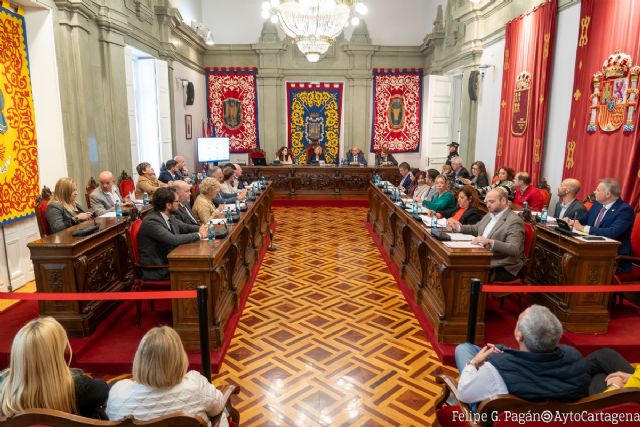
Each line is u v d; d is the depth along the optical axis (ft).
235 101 42.55
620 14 16.14
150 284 12.90
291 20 22.57
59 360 5.79
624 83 15.99
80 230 12.90
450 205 19.48
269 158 43.42
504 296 14.17
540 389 6.16
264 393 10.38
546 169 21.83
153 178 22.80
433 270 13.70
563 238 12.90
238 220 15.94
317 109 43.09
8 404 5.59
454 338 12.18
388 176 36.50
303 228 28.14
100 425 5.23
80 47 18.83
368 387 10.64
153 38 28.27
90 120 19.86
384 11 41.70
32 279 17.44
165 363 5.93
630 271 13.73
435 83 34.96
